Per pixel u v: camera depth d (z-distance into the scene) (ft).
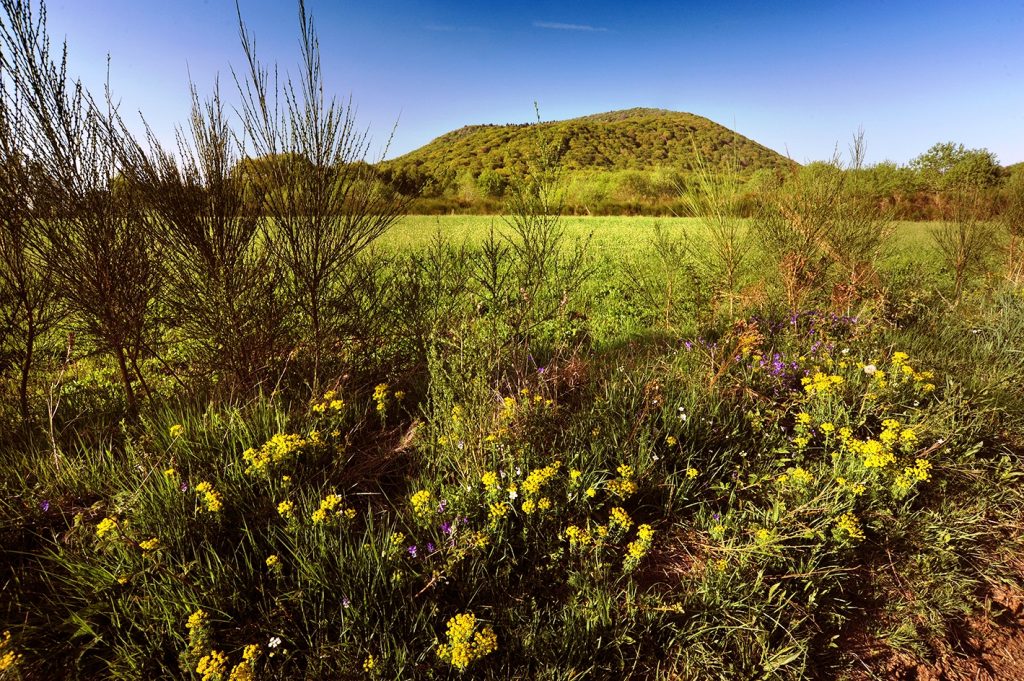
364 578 7.01
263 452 8.55
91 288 10.01
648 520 9.24
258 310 11.28
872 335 15.52
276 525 7.93
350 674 6.09
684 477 9.89
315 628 6.71
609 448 10.20
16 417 11.21
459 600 7.34
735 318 17.69
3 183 9.18
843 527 8.14
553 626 7.05
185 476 8.84
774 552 8.02
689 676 6.63
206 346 11.27
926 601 7.88
